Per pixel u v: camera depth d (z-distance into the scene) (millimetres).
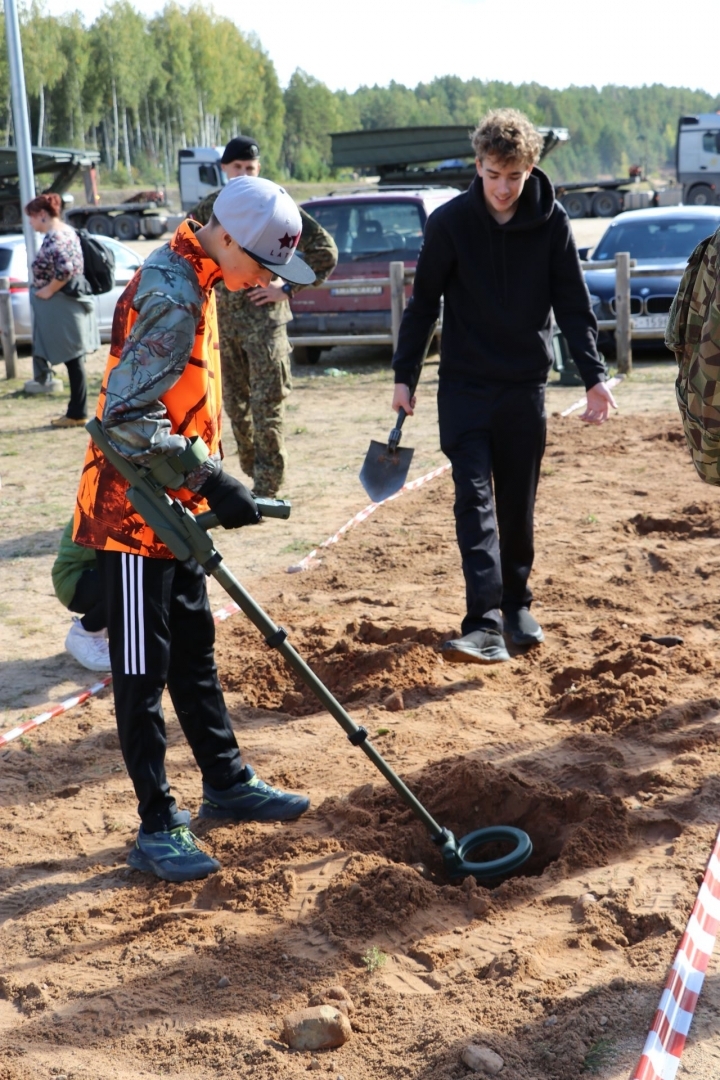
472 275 4383
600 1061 2461
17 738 4379
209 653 3617
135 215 41812
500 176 4148
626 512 6992
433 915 3109
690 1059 2459
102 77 100188
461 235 4352
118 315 3117
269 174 125000
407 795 3359
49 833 3676
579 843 3365
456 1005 2701
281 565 6359
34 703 4738
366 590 5844
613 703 4305
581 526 6723
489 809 3689
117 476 3188
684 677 4543
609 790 3709
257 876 3316
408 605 5562
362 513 7191
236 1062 2572
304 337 13742
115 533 3213
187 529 3096
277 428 6836
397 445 4738
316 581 6027
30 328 14641
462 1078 2443
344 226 13867
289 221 3031
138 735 3352
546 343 4520
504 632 5016
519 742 4141
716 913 2975
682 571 5867
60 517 7602
